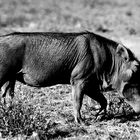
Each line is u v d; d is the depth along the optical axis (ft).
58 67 84.17
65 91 106.32
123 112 92.58
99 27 200.75
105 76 86.43
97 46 85.35
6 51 81.56
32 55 82.99
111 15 259.60
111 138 79.41
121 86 86.58
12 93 87.86
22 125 79.10
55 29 200.13
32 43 83.15
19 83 110.52
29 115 80.12
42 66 83.61
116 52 86.17
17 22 220.02
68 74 85.51
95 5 319.47
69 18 245.24
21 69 83.30
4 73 81.87
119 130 83.92
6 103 84.33
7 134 78.74
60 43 84.23
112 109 93.09
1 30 192.54
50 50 83.66
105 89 87.76
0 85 82.84
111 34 188.55
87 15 261.44
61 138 78.48
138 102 86.07
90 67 84.58
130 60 85.56
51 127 81.92
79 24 214.69
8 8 287.89
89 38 85.81
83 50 84.43
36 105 95.20
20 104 81.35
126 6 311.06
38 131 78.18
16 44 82.17
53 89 107.34
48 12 275.18
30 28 203.62
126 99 87.35
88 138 79.10
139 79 86.07
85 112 92.84
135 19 241.76
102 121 88.43
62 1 346.33
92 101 96.37
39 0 349.41
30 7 299.99
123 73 85.66
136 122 88.53
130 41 169.78
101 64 85.15
